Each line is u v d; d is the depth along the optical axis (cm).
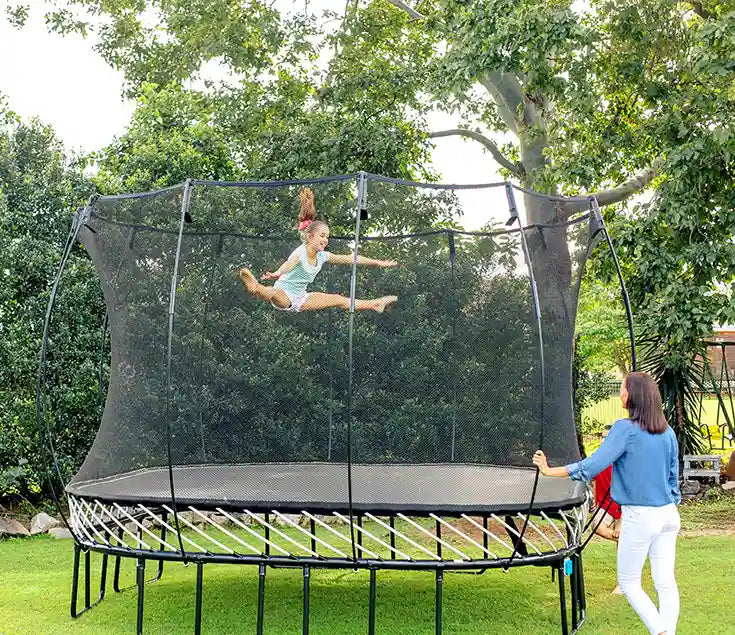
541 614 523
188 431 579
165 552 454
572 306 539
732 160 925
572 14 932
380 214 689
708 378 1120
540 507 456
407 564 429
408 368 599
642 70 1007
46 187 928
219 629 490
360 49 1274
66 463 885
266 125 1231
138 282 543
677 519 415
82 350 906
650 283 965
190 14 1191
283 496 473
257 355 598
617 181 1202
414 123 1209
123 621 505
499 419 563
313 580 620
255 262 606
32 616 518
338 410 606
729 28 873
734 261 891
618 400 1794
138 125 1048
